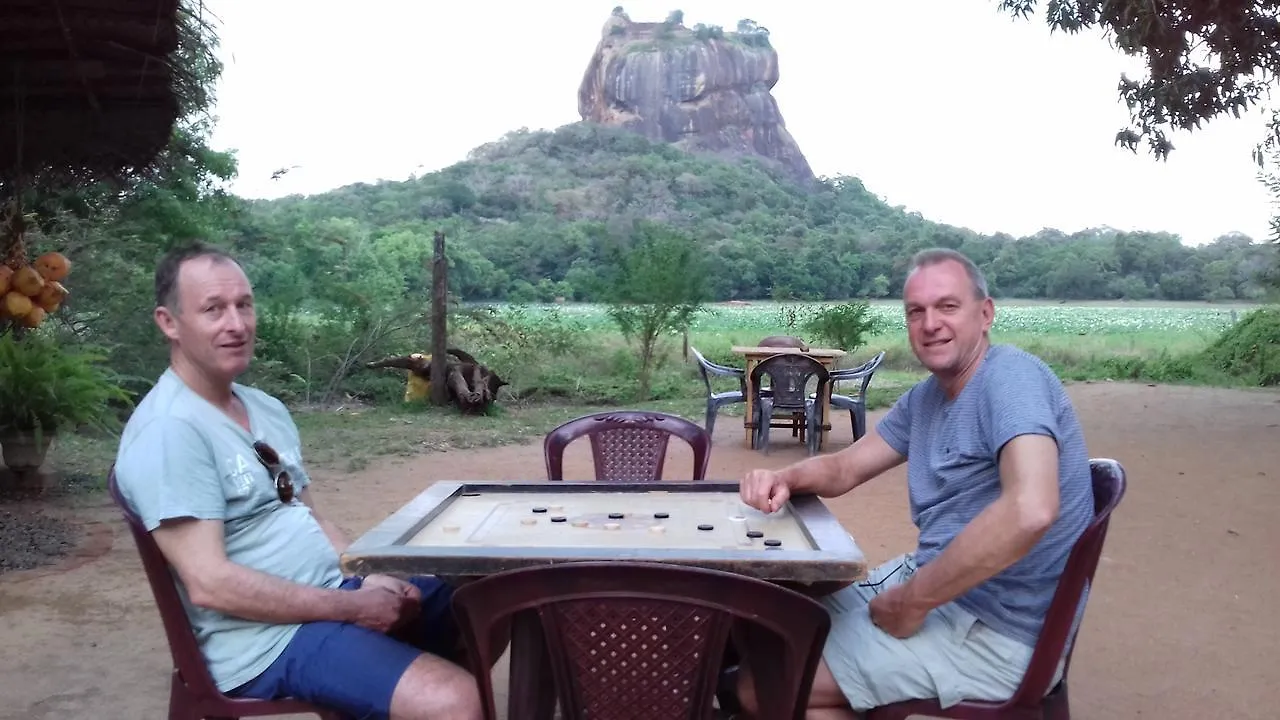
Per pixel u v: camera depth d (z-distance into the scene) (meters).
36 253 10.86
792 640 2.27
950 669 2.76
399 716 2.63
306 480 3.31
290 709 2.79
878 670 2.79
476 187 104.12
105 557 6.14
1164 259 84.00
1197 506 7.78
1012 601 2.78
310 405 14.87
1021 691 2.72
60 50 5.81
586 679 2.29
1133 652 4.58
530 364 17.84
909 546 6.50
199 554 2.71
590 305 46.31
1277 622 4.98
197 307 2.85
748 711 2.78
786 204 116.62
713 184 114.50
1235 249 84.38
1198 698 4.06
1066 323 43.81
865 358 22.45
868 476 3.39
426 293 16.97
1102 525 2.61
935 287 2.92
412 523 2.96
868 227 114.38
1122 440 11.50
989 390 2.83
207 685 2.77
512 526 3.04
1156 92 11.53
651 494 3.62
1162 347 25.47
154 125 6.57
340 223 27.16
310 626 2.78
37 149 6.61
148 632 4.80
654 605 2.24
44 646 4.60
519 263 55.34
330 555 3.09
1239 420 13.32
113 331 12.36
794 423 11.59
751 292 65.19
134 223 12.83
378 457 10.28
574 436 4.82
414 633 3.21
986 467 2.87
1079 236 98.50
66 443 10.33
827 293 68.44
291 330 15.57
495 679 4.22
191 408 2.83
